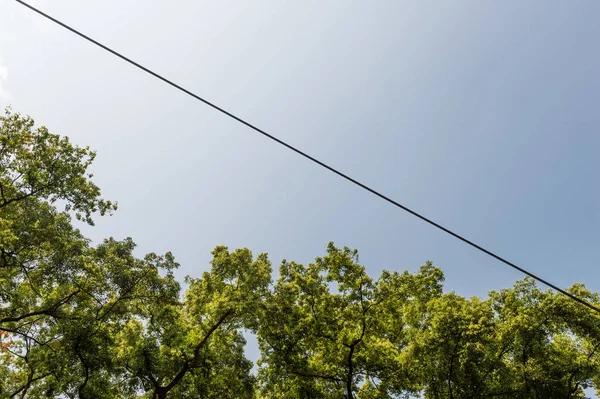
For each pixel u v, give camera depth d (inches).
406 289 746.2
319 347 731.4
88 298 622.8
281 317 692.7
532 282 735.7
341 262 735.7
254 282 704.4
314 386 703.1
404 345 831.7
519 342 659.4
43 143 593.0
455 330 648.4
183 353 665.6
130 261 670.5
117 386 648.4
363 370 704.4
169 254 689.6
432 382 668.1
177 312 690.2
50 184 586.9
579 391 698.2
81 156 618.2
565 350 713.6
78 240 618.8
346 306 717.3
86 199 613.6
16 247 558.6
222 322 723.4
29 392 639.8
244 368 738.8
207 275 743.7
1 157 568.7
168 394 695.7
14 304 607.5
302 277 735.1
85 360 584.1
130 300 667.4
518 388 636.7
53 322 655.8
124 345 643.5
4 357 724.7
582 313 638.5
